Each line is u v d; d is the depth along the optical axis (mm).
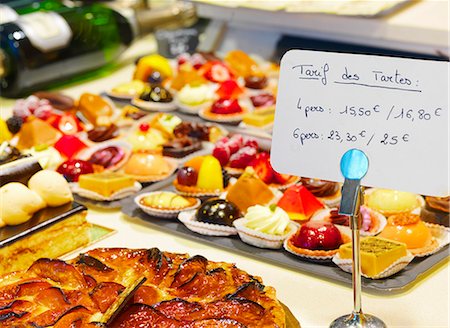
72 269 540
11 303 506
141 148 820
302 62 515
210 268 545
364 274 582
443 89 485
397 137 499
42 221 637
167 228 678
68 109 932
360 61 501
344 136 512
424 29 888
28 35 978
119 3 1154
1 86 1007
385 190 686
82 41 1026
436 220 654
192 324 475
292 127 524
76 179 753
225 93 963
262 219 637
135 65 1079
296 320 529
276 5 979
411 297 571
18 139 842
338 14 927
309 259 613
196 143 832
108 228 688
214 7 1046
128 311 487
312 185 713
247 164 770
